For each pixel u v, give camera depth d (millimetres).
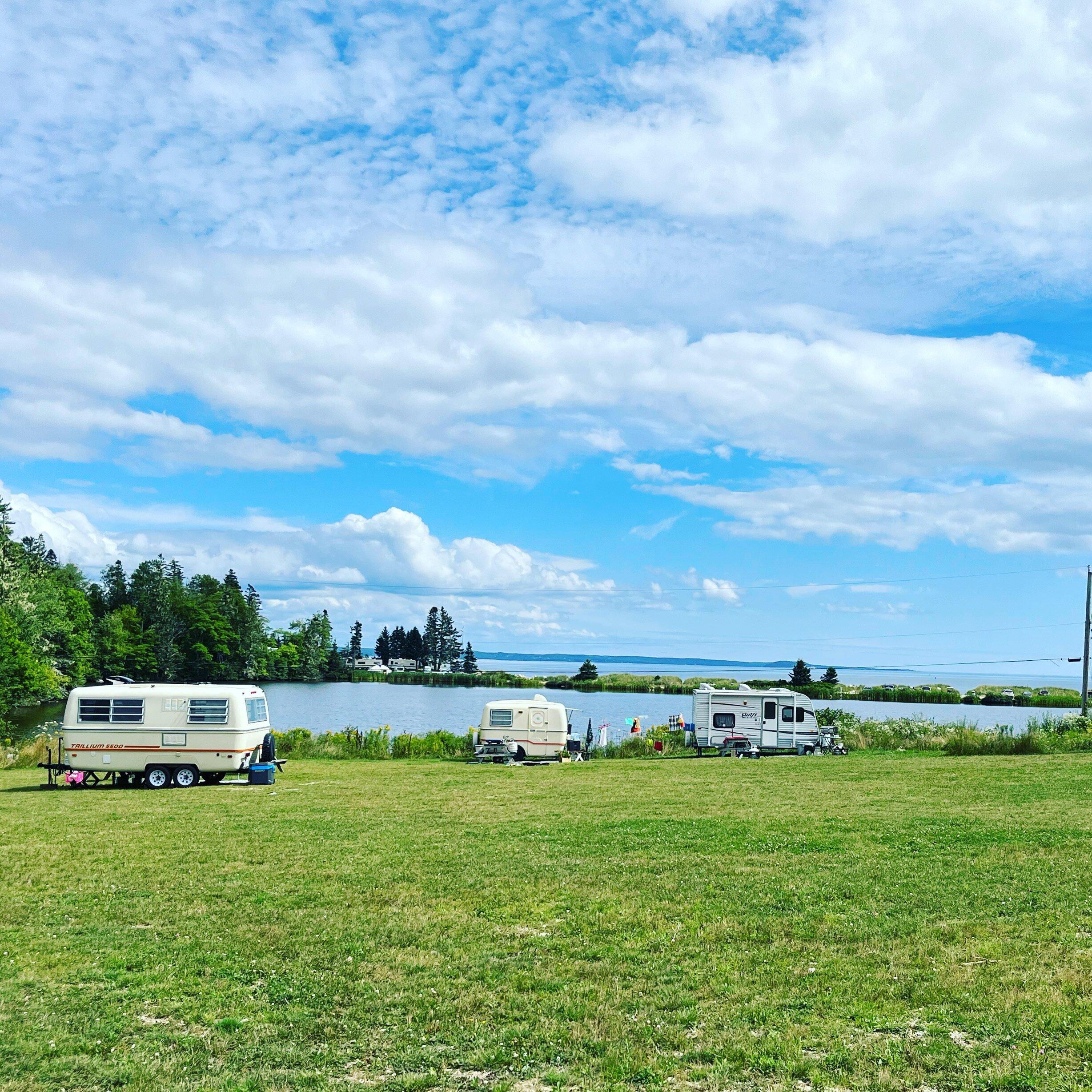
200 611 134000
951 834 16406
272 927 11594
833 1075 7289
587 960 10227
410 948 10766
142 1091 7402
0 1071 7742
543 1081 7496
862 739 41656
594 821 19359
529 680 158500
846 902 12094
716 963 9945
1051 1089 6848
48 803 24219
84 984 9727
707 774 30297
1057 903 11609
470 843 17000
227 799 24672
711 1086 7254
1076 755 34969
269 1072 7707
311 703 96062
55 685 76125
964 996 8695
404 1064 7855
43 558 107062
